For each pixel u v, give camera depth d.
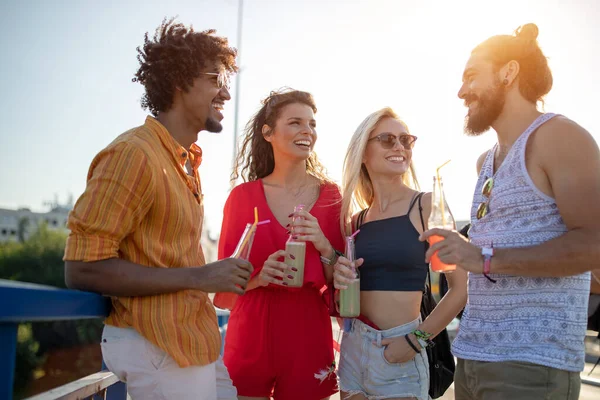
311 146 2.98
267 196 2.97
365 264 2.57
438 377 2.57
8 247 28.77
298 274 2.49
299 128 2.90
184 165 2.00
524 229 1.81
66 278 1.65
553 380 1.72
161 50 1.97
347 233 2.85
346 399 2.58
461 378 2.05
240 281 1.79
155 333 1.74
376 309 2.51
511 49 1.94
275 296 2.71
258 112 3.25
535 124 1.84
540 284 1.78
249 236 2.09
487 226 1.93
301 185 3.03
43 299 1.28
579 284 1.79
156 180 1.75
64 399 1.79
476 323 1.93
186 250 1.89
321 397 2.67
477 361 1.91
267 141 3.19
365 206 2.97
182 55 1.95
